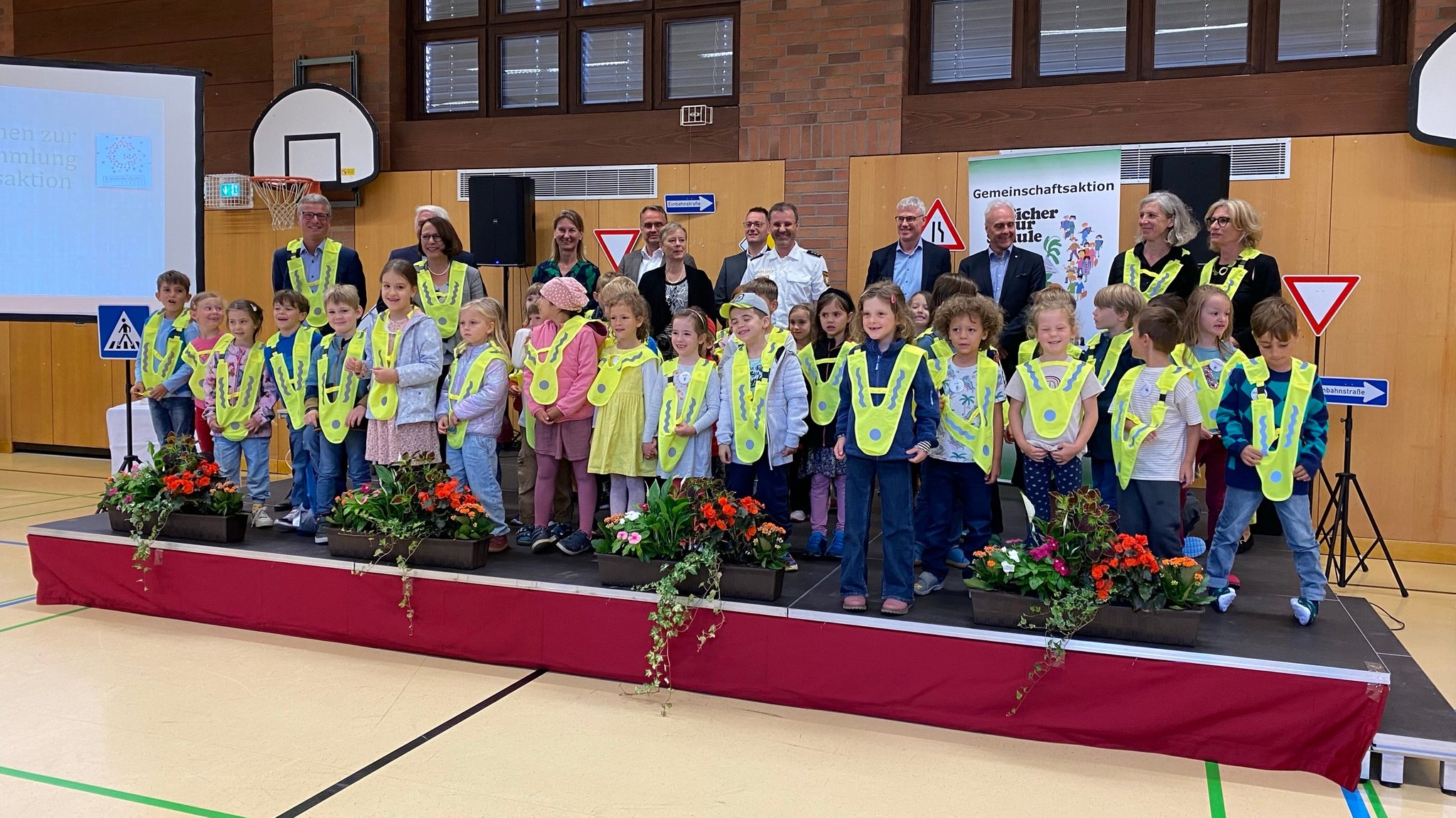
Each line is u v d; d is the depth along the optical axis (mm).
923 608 3521
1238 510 3598
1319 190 5742
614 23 7215
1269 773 2984
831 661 3404
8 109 5973
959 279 4363
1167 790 2861
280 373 4707
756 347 4219
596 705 3479
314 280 5809
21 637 4168
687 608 3566
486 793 2803
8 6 8875
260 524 4773
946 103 6348
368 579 4066
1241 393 3596
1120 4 6207
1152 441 3578
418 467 4090
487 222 6754
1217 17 6043
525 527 4570
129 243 6230
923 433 3400
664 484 4051
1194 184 5270
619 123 7051
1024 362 3902
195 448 4727
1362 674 2871
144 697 3518
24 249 6027
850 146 6535
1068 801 2791
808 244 6656
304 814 2668
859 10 6480
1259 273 4391
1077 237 5703
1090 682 3131
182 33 8320
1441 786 2893
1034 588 3172
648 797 2789
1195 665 3027
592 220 7137
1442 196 5527
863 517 3451
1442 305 5570
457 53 7660
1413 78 5434
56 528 4691
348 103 7539
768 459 4148
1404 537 5723
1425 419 5641
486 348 4320
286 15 7824
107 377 8953
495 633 3867
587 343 4266
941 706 3291
